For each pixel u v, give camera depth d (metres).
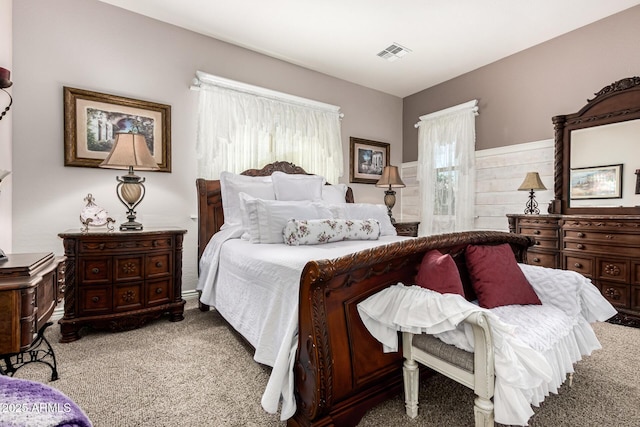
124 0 2.73
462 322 1.21
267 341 1.52
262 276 1.73
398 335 1.49
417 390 1.40
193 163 3.21
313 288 1.20
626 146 2.83
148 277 2.46
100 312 2.27
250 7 2.82
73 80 2.64
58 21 2.57
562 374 1.29
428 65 3.95
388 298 1.36
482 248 1.69
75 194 2.65
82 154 2.66
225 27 3.13
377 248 1.33
